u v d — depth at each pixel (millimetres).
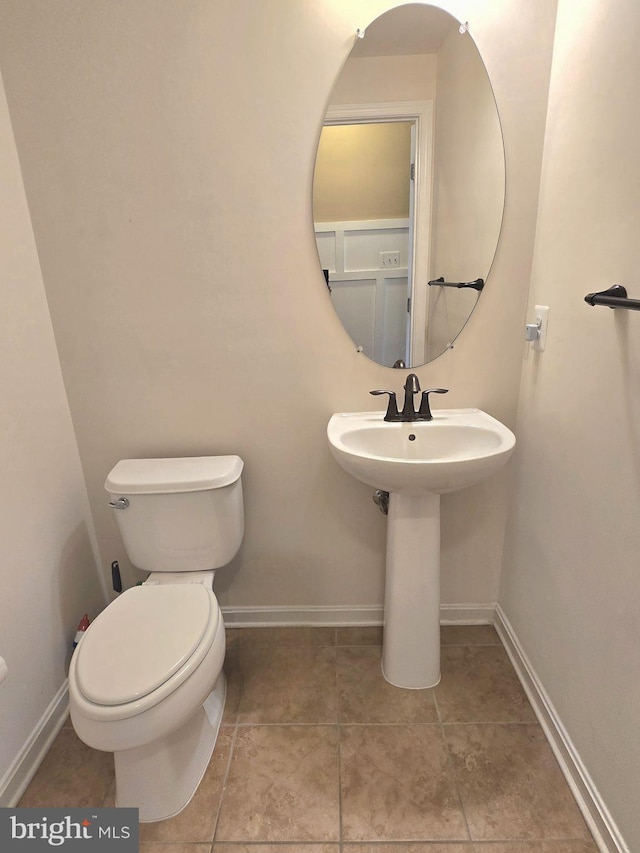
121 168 1286
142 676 1024
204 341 1448
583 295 1116
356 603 1776
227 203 1320
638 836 975
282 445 1564
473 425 1373
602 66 1012
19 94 1220
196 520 1422
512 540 1603
